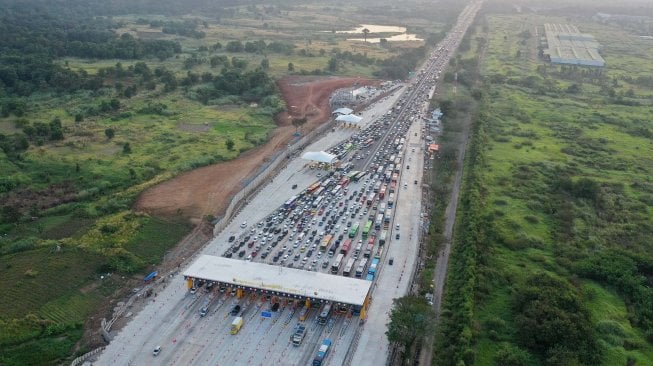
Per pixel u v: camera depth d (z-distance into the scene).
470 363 148.50
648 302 178.75
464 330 158.62
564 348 152.62
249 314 177.62
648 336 164.38
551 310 163.88
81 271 191.75
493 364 153.00
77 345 163.12
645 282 192.25
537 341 157.88
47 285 183.00
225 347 162.88
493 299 182.25
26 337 163.00
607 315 175.38
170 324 172.00
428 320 156.50
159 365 155.38
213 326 171.62
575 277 194.38
